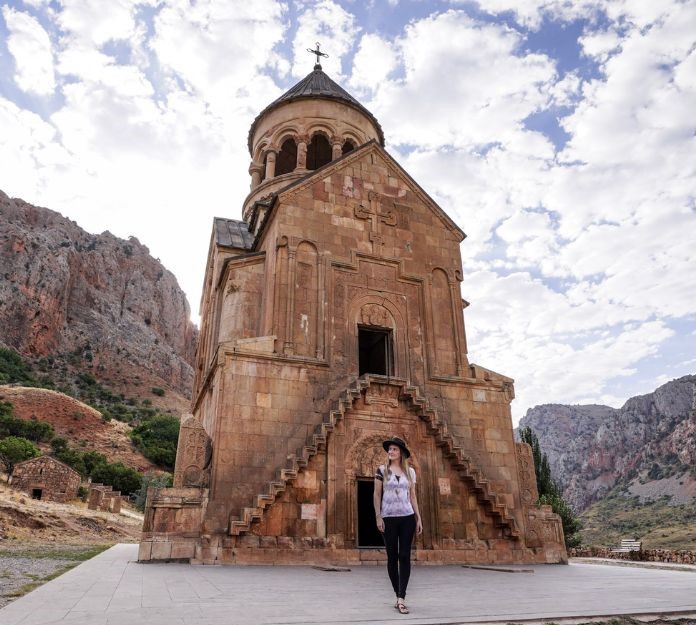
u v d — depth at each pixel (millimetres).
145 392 167125
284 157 33750
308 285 20469
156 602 6656
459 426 20438
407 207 23391
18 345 153875
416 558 17125
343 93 33094
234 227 29672
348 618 5531
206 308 30797
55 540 28453
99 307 192750
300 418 18016
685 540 122688
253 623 5133
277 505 16297
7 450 63875
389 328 21203
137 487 77562
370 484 20469
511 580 10930
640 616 6039
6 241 167625
